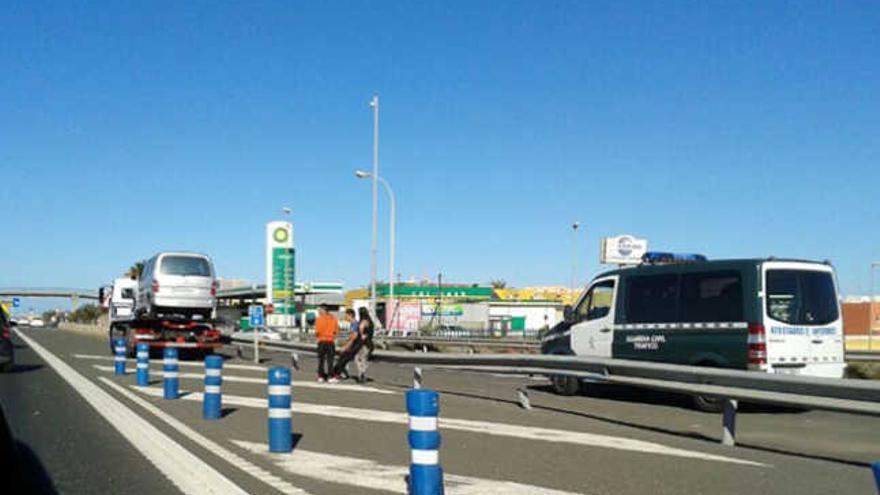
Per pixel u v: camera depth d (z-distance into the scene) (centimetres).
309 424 1207
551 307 7762
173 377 1530
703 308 1476
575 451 987
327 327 1995
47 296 13138
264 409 1377
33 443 1045
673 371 1146
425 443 621
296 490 775
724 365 1427
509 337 4569
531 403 1530
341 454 962
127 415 1293
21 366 2355
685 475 851
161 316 2806
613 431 1161
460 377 2236
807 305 1432
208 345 2830
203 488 790
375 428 1169
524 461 922
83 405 1429
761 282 1399
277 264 4506
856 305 4606
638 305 1602
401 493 768
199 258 2850
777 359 1388
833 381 926
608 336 1658
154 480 834
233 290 7906
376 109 3803
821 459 961
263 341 2692
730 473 863
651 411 1430
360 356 1978
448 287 8244
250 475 841
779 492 778
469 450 991
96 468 891
